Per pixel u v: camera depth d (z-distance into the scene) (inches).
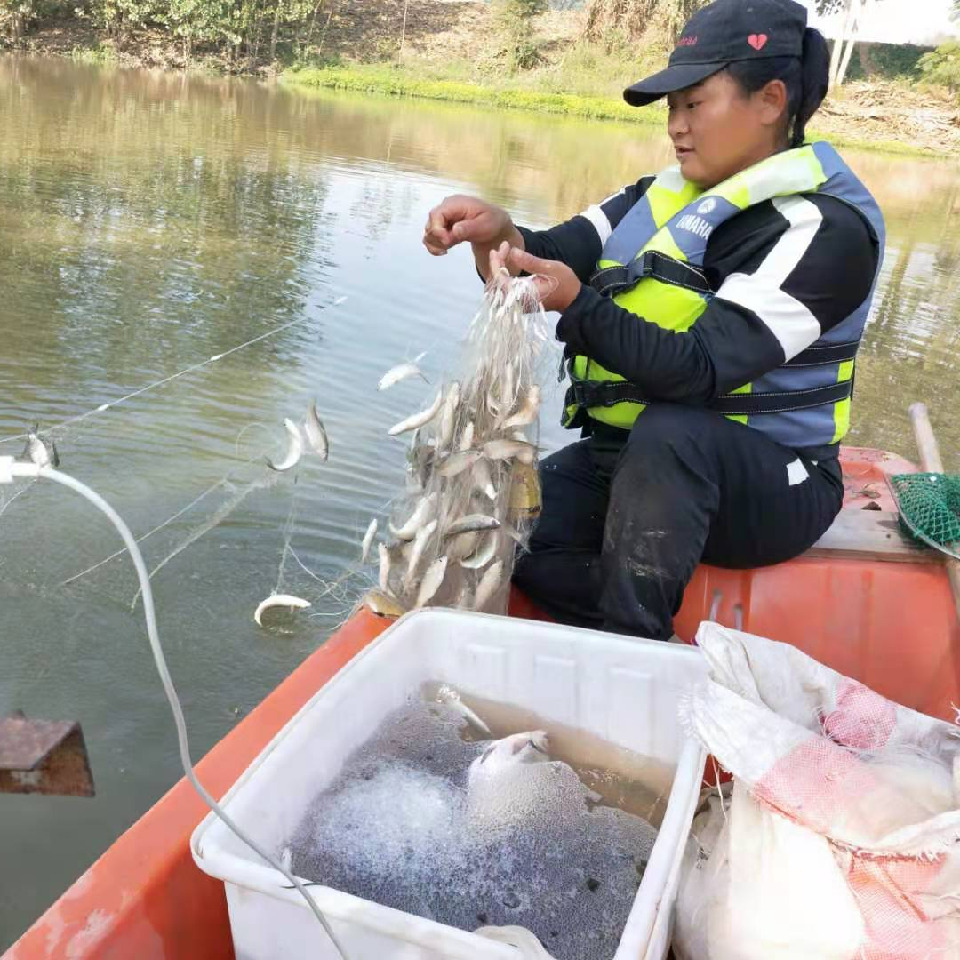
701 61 76.5
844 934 49.1
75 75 935.0
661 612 75.2
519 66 1417.3
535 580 87.2
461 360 75.5
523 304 71.2
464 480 74.6
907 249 444.8
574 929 50.3
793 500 79.1
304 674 69.1
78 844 95.5
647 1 1441.9
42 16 1193.4
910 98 1244.5
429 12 1560.0
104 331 230.5
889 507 95.8
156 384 197.6
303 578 144.9
